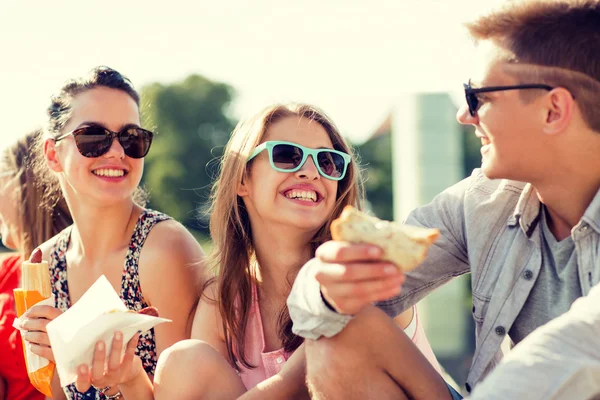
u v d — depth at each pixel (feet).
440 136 29.58
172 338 10.33
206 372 7.80
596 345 5.52
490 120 7.06
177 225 10.78
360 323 6.60
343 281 5.84
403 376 6.81
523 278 7.38
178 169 141.28
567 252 7.14
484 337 7.61
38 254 9.04
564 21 6.73
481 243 7.80
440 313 29.32
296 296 6.86
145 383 8.55
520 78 6.88
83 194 10.36
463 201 8.20
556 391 5.38
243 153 9.37
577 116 6.73
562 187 7.00
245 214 9.67
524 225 7.43
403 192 30.50
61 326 7.83
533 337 5.62
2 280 11.50
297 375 7.44
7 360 10.94
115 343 7.83
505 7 7.00
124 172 10.44
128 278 10.47
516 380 5.45
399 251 5.68
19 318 8.70
